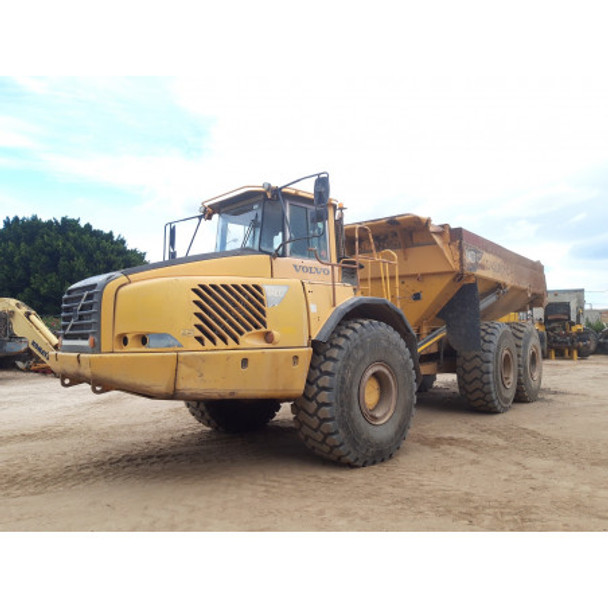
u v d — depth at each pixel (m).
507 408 7.86
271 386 4.41
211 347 4.17
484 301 8.49
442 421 7.05
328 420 4.58
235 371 4.22
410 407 5.32
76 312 4.43
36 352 13.20
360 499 3.92
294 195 5.24
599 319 34.72
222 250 5.41
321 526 3.42
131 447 5.93
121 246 25.30
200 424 7.28
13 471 4.94
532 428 6.50
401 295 7.59
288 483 4.34
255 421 6.70
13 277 23.66
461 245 7.12
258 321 4.45
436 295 7.35
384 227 7.25
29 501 4.00
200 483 4.39
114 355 3.99
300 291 4.76
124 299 4.10
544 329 21.30
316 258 5.11
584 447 5.47
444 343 7.94
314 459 5.13
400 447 5.29
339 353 4.71
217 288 4.30
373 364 4.99
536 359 8.95
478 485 4.23
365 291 7.25
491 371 7.41
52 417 8.37
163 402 9.70
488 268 8.00
